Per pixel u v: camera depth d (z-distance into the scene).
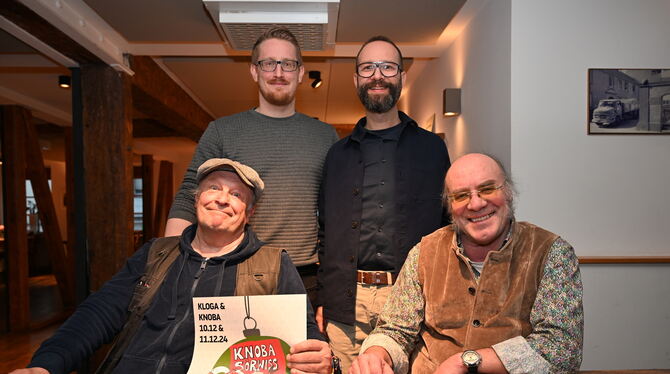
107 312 1.23
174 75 4.42
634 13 2.39
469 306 1.24
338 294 1.71
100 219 3.17
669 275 2.33
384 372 1.17
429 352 1.29
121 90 3.24
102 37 2.96
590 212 2.39
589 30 2.38
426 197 1.74
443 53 3.59
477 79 2.84
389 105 1.78
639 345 2.34
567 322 1.14
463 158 1.31
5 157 4.75
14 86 4.57
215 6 2.49
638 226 2.40
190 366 1.08
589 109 2.38
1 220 9.91
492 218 1.23
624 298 2.34
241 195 1.30
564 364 1.11
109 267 3.14
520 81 2.37
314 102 5.75
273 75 1.69
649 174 2.40
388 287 1.67
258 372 1.07
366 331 1.69
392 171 1.75
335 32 2.85
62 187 11.35
